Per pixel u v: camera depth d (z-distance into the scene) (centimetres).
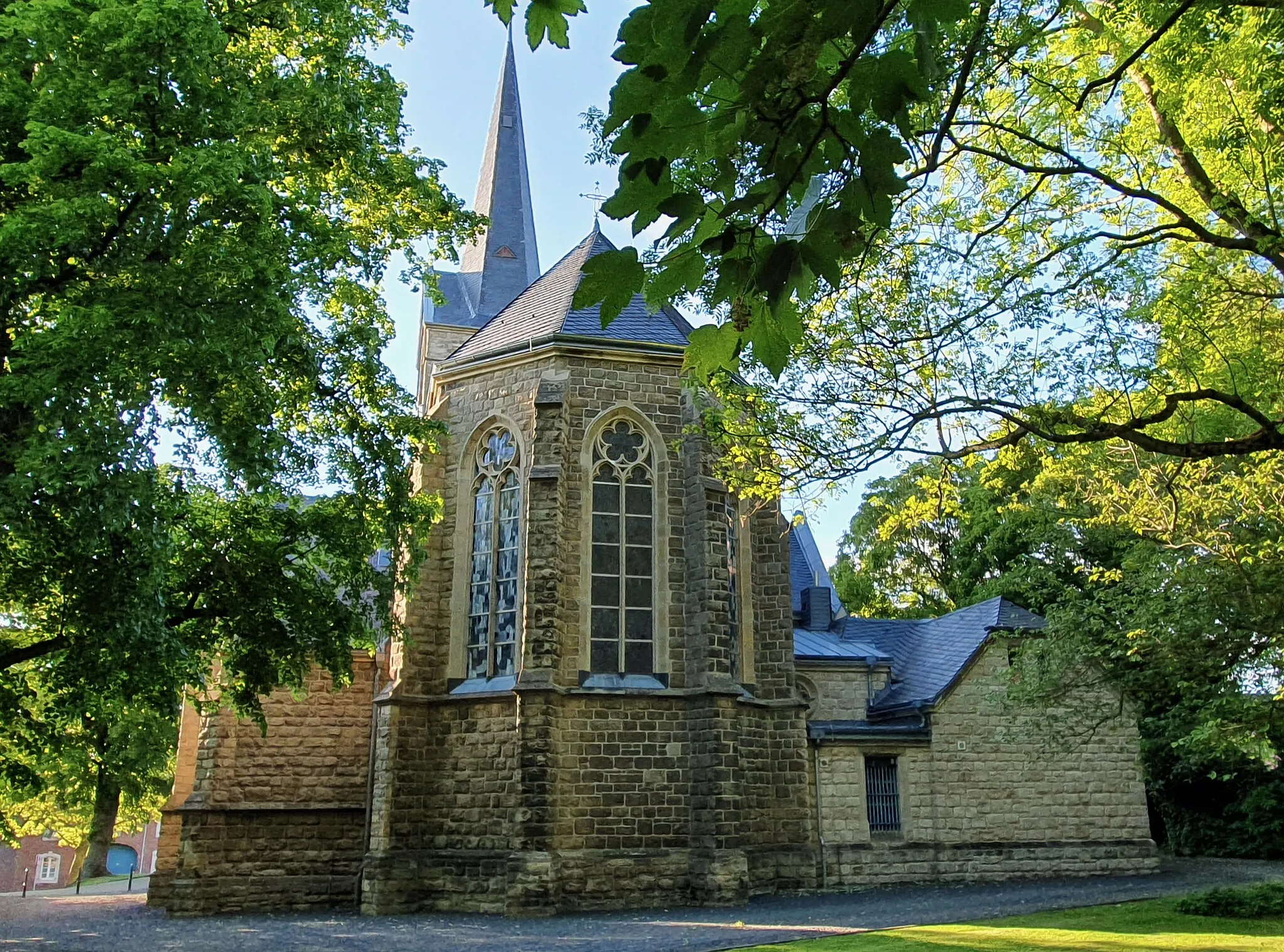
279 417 1838
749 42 338
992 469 1642
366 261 1888
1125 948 1406
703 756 2175
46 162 1248
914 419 1380
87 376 1277
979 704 2678
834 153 383
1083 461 1703
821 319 1414
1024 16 1086
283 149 1736
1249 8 1151
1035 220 1388
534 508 2225
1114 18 1177
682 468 2391
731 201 391
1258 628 1633
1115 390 1401
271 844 2508
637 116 356
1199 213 1466
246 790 2545
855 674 3016
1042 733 2412
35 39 1326
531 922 1909
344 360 1875
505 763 2170
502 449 2436
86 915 2431
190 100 1438
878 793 2577
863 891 2395
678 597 2314
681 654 2277
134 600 1386
